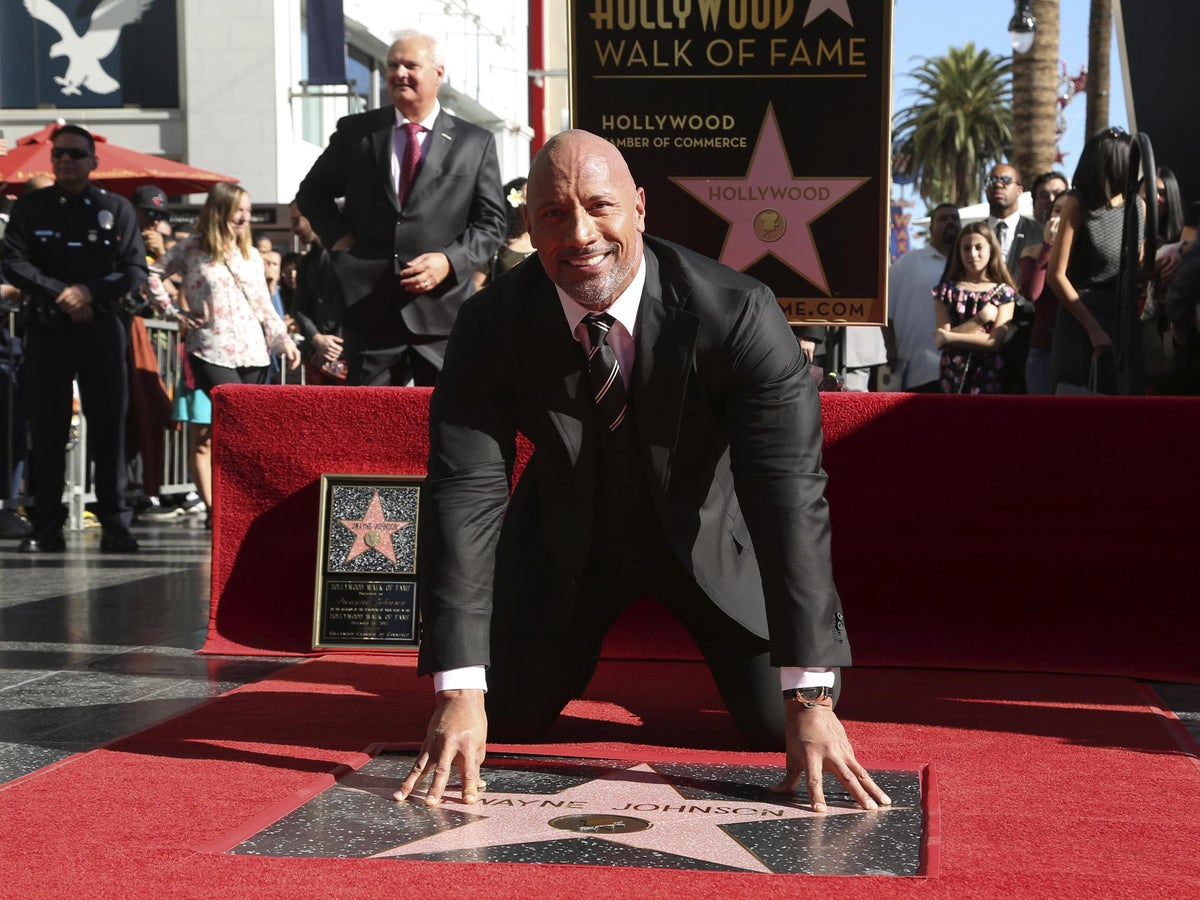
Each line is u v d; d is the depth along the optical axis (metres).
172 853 2.08
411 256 4.82
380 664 3.92
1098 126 22.62
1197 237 5.11
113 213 7.28
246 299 8.23
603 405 2.59
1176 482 3.83
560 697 2.92
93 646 4.27
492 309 2.59
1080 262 5.57
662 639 4.03
